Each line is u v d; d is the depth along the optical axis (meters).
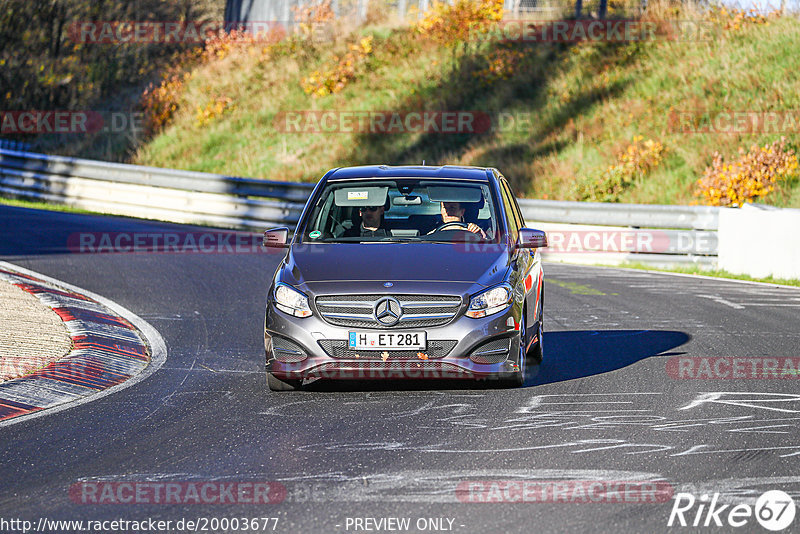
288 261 30.06
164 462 22.05
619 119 98.56
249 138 115.12
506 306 28.27
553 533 17.23
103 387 30.72
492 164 97.62
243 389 30.05
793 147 85.44
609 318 43.88
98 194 95.62
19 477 20.95
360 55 124.19
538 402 27.78
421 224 31.70
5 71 134.62
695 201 81.56
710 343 37.41
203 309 45.28
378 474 20.91
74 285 50.09
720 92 97.00
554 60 112.31
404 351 27.55
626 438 23.75
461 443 23.39
